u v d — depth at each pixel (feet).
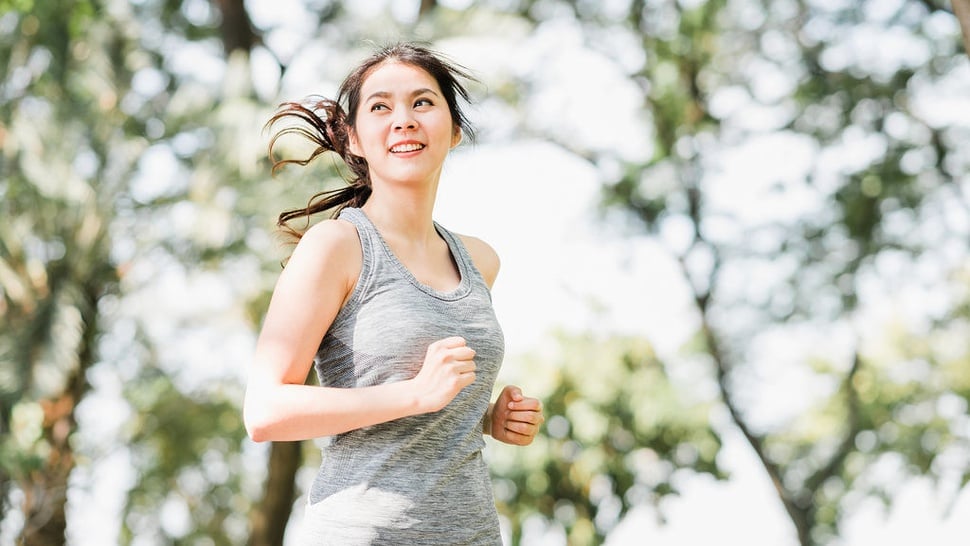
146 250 34.50
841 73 51.34
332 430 7.77
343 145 9.93
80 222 33.86
